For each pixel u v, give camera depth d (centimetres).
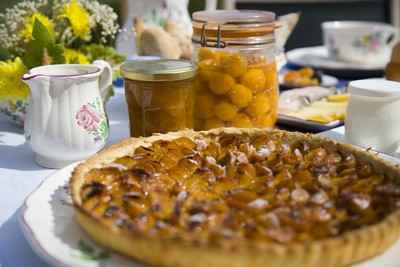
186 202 59
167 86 77
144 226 55
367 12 189
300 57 139
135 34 114
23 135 88
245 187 64
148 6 133
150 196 60
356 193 61
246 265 51
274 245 52
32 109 75
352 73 125
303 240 54
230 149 72
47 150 75
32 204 62
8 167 77
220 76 79
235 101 80
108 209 58
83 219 57
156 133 76
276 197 60
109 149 70
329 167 67
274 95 83
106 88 79
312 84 110
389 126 79
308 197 60
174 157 69
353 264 55
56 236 58
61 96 74
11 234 64
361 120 80
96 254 55
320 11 187
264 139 73
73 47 93
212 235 53
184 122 79
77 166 65
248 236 54
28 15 89
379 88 79
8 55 87
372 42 130
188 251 51
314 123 89
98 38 94
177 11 131
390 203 59
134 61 81
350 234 53
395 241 57
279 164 68
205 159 68
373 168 67
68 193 64
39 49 84
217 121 81
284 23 112
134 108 79
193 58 84
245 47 79
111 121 93
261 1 186
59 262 54
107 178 64
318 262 52
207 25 80
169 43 109
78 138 75
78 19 88
